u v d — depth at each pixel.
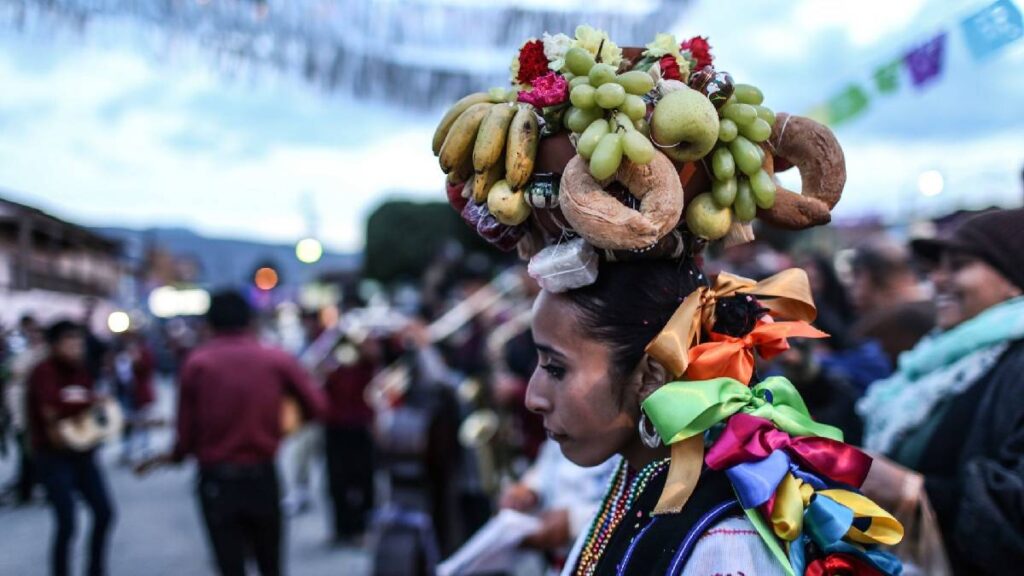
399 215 24.02
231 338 3.71
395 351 5.49
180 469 7.96
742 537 0.84
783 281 1.01
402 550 3.52
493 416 3.93
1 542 5.20
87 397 4.28
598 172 0.79
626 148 0.79
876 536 0.90
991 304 1.76
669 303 0.93
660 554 0.86
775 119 0.94
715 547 0.84
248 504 3.60
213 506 3.58
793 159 0.95
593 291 0.93
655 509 0.87
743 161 0.87
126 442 8.03
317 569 4.90
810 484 0.90
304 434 6.40
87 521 5.98
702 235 0.90
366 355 5.42
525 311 4.13
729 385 0.90
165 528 5.79
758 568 0.83
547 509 2.14
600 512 1.07
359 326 5.56
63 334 4.20
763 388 0.96
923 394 1.77
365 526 5.43
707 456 0.87
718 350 0.91
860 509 0.89
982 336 1.67
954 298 1.85
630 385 0.94
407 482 3.63
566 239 0.92
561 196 0.82
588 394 0.94
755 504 0.83
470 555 2.08
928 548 1.38
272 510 3.66
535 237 1.00
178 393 3.66
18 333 2.95
